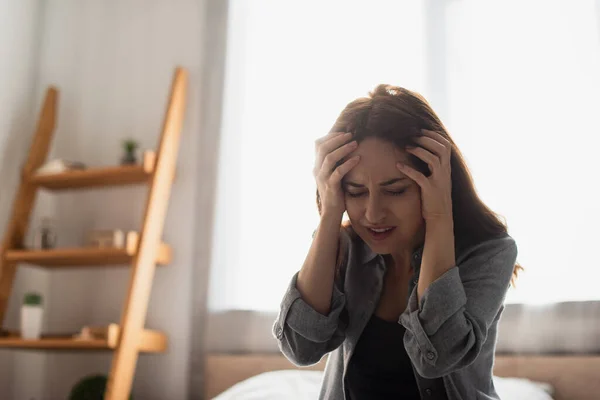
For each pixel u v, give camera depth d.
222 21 3.00
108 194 3.04
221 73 2.94
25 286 2.96
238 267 2.72
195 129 2.96
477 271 1.04
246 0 2.98
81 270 3.00
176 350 2.79
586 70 2.43
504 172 2.45
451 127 2.56
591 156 2.36
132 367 2.55
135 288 2.58
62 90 3.18
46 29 3.25
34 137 2.98
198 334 2.73
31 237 3.02
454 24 2.65
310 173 2.74
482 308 1.01
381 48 2.75
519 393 1.92
